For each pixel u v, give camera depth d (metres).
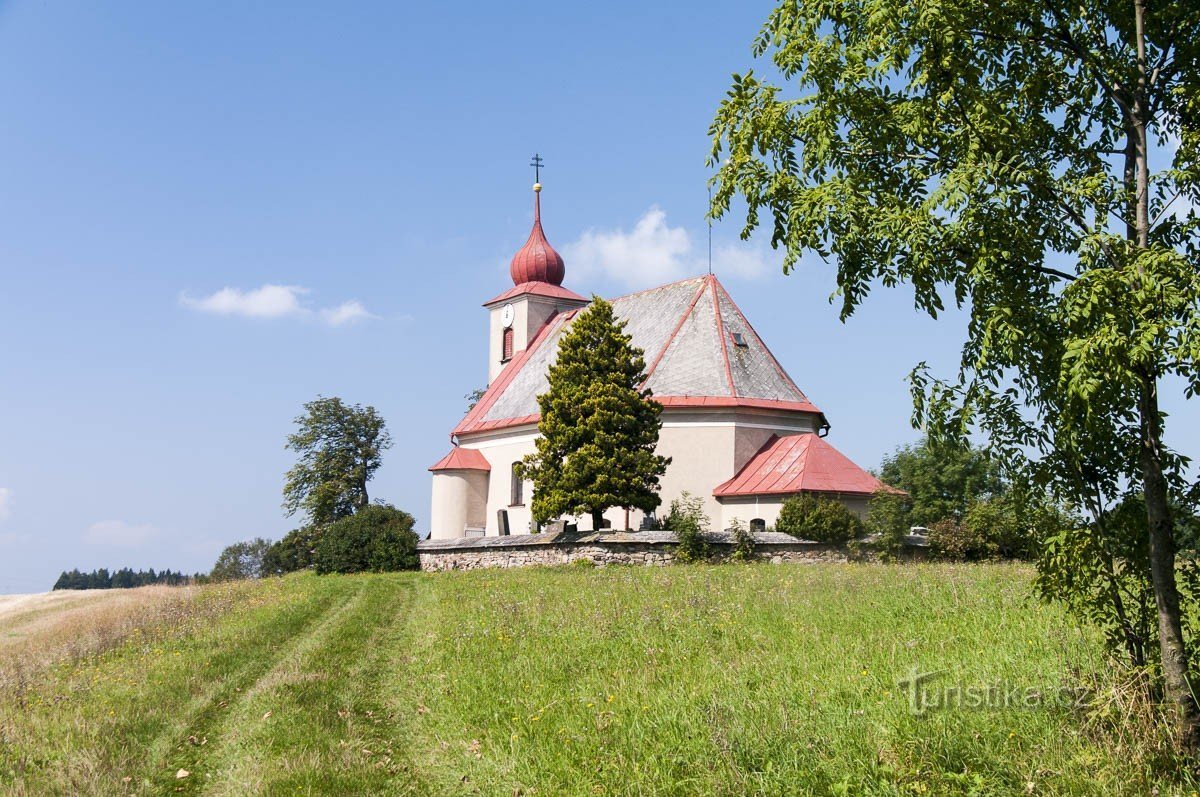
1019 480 10.14
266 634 21.42
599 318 41.09
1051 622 13.44
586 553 37.31
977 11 9.39
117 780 10.39
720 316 49.19
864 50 9.60
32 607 49.50
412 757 11.02
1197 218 9.40
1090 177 9.02
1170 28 9.69
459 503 54.84
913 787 8.41
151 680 16.17
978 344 9.66
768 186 10.03
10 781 10.45
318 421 75.12
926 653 12.88
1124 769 8.55
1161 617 9.19
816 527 36.34
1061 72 10.23
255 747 11.34
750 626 16.98
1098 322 8.48
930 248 9.12
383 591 32.81
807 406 46.97
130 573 137.38
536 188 66.88
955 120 9.66
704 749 9.57
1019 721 9.54
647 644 15.99
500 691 13.61
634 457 39.91
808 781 8.70
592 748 10.23
